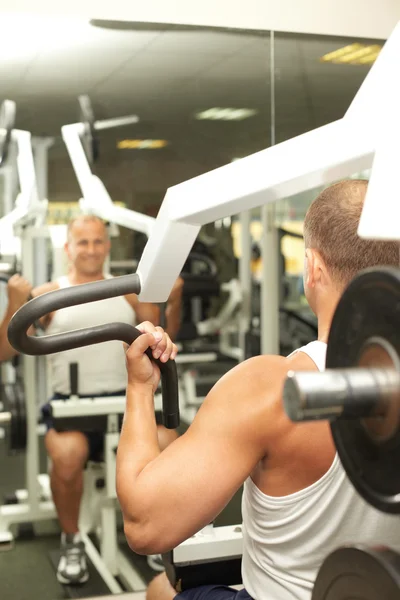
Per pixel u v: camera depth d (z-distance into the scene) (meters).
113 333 1.05
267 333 3.21
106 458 2.77
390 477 0.60
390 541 0.94
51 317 2.67
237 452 0.97
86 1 2.67
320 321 1.04
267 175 0.78
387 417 0.59
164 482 0.96
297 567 1.02
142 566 2.74
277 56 2.88
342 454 0.67
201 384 3.14
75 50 2.69
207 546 1.44
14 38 2.63
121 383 2.77
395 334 0.58
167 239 0.91
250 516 1.08
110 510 2.75
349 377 0.59
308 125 2.95
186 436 1.00
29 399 2.72
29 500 2.72
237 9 2.81
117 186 2.78
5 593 2.67
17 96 2.65
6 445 2.71
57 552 2.71
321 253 1.02
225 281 3.12
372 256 0.98
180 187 0.89
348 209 1.00
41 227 2.70
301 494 0.97
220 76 2.85
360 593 0.65
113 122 2.76
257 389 0.97
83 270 2.74
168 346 1.07
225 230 3.12
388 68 0.69
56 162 2.71
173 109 2.82
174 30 2.76
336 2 2.91
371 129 0.68
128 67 2.75
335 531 0.96
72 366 2.73
